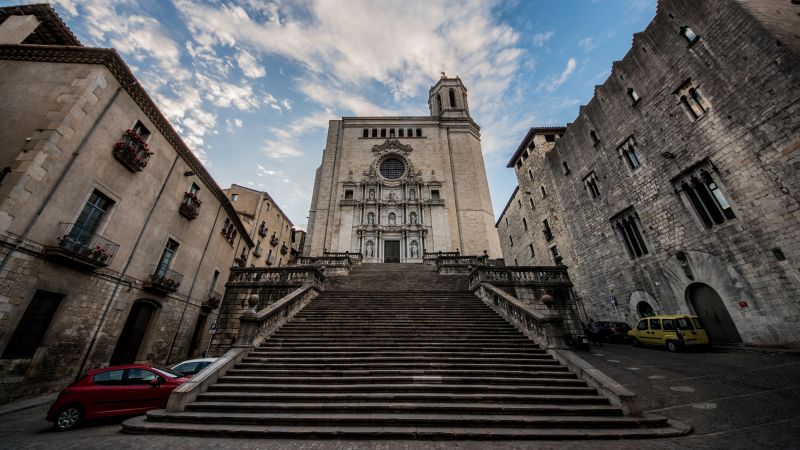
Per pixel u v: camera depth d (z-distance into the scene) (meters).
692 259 15.04
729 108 13.45
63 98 11.41
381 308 13.39
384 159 39.53
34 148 10.29
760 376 8.57
